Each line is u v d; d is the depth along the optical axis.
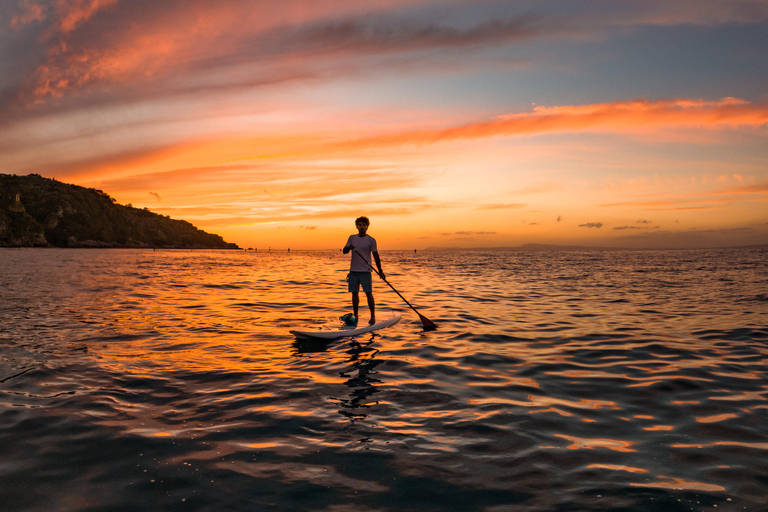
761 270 26.78
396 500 2.18
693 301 11.08
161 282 17.55
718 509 2.11
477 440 2.94
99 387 4.06
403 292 13.59
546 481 2.38
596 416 3.40
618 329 7.25
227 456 2.67
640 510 2.10
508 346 6.00
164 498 2.19
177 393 3.94
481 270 28.69
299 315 8.96
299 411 3.49
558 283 17.19
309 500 2.17
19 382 4.17
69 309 9.37
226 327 7.47
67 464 2.55
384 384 4.25
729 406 3.62
